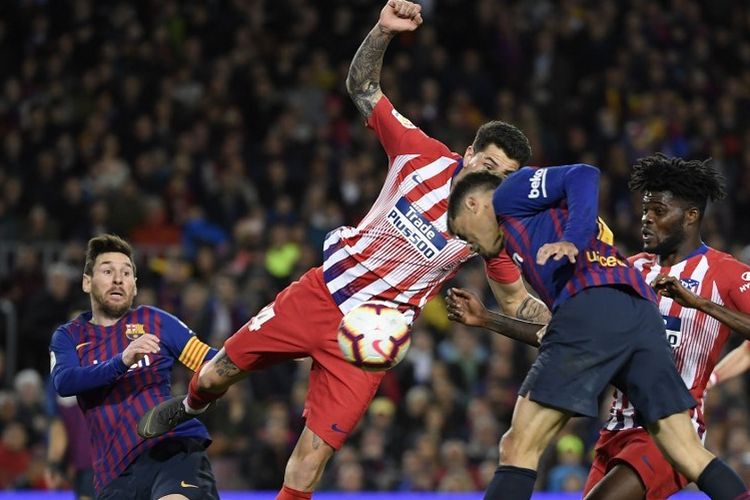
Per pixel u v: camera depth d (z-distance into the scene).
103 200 42.41
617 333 15.24
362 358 16.23
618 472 16.88
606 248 15.76
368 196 44.69
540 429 15.36
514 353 38.22
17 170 43.94
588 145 49.94
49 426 30.75
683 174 17.23
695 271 17.25
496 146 17.09
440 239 17.55
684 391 15.47
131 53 48.59
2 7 49.97
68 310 37.91
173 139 45.81
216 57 50.31
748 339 16.23
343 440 17.84
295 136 47.66
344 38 51.91
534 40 53.09
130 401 18.27
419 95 48.81
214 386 17.92
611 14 54.66
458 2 53.38
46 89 47.59
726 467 15.26
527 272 15.74
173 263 39.56
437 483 33.59
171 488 17.58
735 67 56.28
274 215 43.28
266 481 33.28
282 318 17.88
